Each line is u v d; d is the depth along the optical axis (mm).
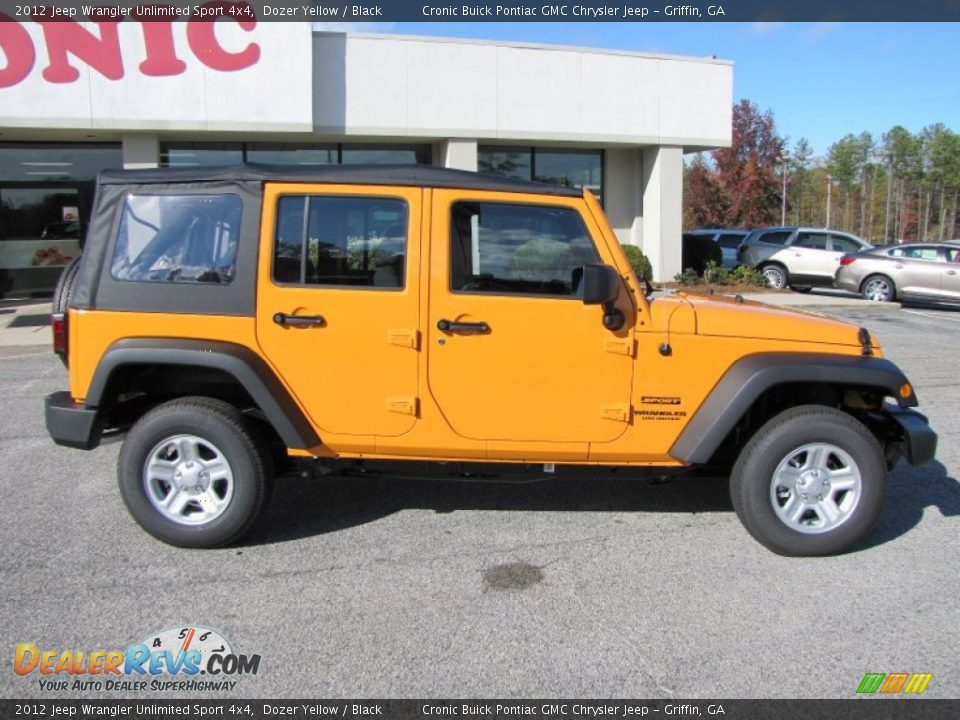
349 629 3312
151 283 3945
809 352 4000
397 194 3881
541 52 15953
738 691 2906
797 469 4016
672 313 3984
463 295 3883
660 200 17344
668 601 3566
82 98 13461
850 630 3318
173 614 3422
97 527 4371
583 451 4000
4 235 15375
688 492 5043
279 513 4629
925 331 12672
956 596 3617
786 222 74438
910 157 83562
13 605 3479
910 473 5430
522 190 3920
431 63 15367
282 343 3912
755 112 44656
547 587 3695
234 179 3918
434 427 3961
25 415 6895
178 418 3953
